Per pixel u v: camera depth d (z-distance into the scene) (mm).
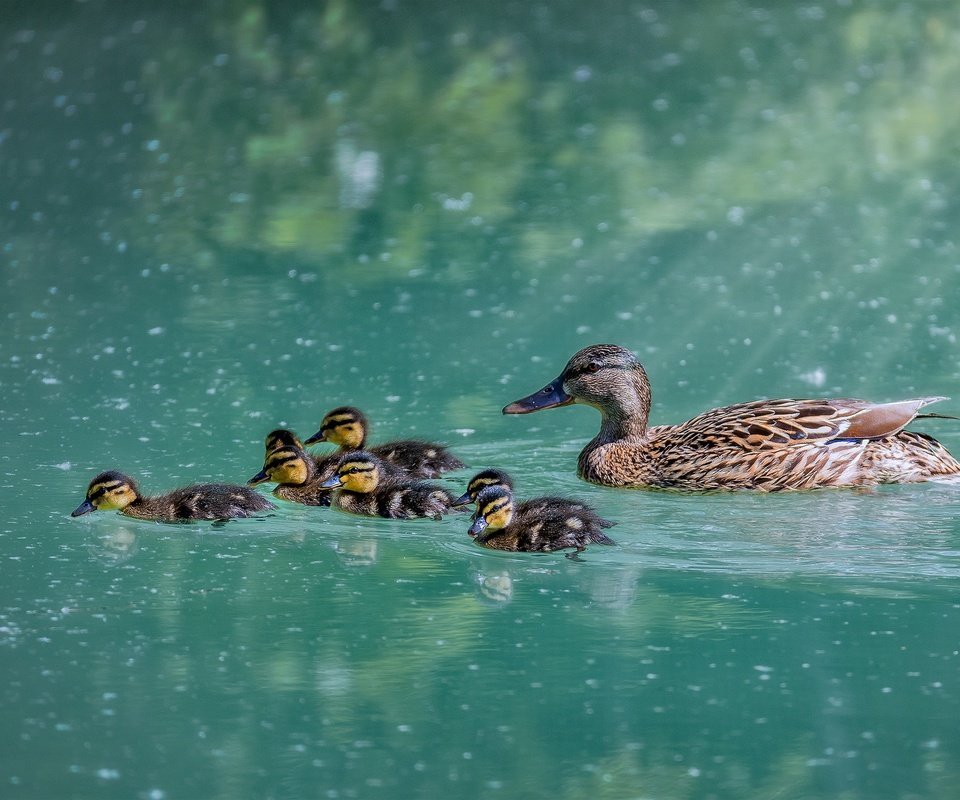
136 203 22938
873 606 9688
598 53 31891
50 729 8172
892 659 8906
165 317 18062
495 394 15492
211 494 12102
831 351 16578
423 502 12156
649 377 15867
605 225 21625
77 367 16234
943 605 9680
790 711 8320
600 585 10234
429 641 9344
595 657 9047
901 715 8250
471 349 16891
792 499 12234
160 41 32062
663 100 28391
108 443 13836
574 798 7480
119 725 8227
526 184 23688
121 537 11578
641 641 9273
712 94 28766
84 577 10578
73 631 9516
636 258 20141
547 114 27609
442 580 10547
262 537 11672
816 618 9531
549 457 13875
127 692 8617
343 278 19594
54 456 13445
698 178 23828
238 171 24500
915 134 26062
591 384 13250
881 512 11727
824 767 7734
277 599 10141
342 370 16172
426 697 8562
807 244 20594
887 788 7543
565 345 16984
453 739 8055
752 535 11203
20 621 9695
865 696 8469
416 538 11641
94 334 17391
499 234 21281
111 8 34219
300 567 10852
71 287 19266
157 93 28547
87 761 7824
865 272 19328
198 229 21766
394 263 20188
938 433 13867
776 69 30562
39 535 11531
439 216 22266
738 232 21188
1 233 21516
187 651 9203
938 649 9016
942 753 7863
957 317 17672
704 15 35094
